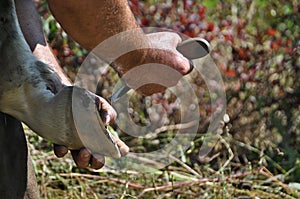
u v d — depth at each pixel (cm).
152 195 524
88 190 529
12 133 281
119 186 529
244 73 675
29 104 258
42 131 259
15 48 259
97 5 254
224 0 725
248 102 663
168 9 686
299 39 714
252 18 730
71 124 252
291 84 680
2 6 258
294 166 614
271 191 543
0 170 274
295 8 730
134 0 680
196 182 530
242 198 539
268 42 693
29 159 293
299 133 656
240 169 581
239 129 655
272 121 662
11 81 257
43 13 650
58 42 650
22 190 288
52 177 527
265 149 640
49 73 262
